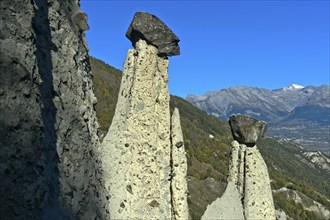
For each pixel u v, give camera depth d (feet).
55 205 33.01
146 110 48.80
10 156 28.07
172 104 366.02
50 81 35.60
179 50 51.26
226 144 305.73
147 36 49.11
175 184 50.55
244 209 57.57
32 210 29.60
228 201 56.70
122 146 47.93
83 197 38.24
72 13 42.01
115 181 46.88
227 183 60.59
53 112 35.27
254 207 57.41
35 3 33.47
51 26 37.14
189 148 241.55
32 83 30.86
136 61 49.65
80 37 43.29
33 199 29.60
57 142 35.22
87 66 44.93
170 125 52.03
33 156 30.14
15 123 28.63
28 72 30.27
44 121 33.04
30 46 31.30
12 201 28.04
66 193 34.96
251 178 58.18
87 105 42.19
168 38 50.03
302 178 479.82
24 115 29.58
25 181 29.17
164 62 50.80
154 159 48.73
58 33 38.14
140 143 48.16
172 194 50.55
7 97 28.37
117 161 47.65
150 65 49.52
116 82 256.93
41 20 35.37
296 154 644.69
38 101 31.45
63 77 37.78
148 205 47.65
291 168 499.10
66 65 38.60
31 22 32.01
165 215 48.73
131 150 47.91
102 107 182.91
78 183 37.63
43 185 30.91
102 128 128.06
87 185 39.52
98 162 43.80
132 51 50.65
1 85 28.04
